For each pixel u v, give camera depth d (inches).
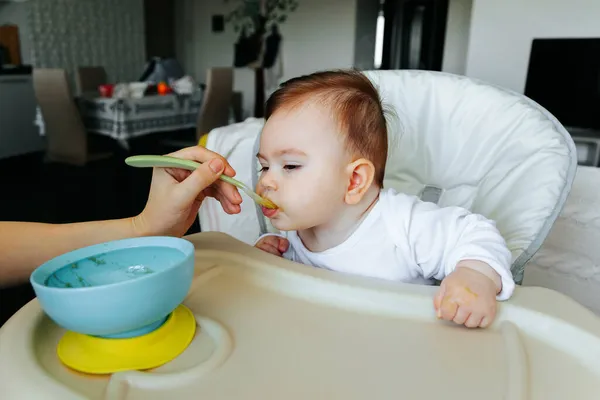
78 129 150.9
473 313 19.4
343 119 26.6
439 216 26.8
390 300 21.0
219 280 23.1
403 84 36.3
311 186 25.7
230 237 27.5
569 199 52.6
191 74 262.7
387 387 15.7
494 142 32.8
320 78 29.0
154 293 15.3
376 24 213.3
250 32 232.7
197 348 17.6
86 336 16.8
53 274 17.1
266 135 27.1
